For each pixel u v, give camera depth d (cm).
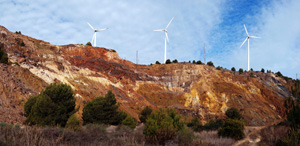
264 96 11062
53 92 2866
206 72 12012
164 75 11581
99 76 8275
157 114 1928
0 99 2920
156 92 9744
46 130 1391
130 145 1393
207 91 10244
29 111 2922
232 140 2406
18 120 2686
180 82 11156
